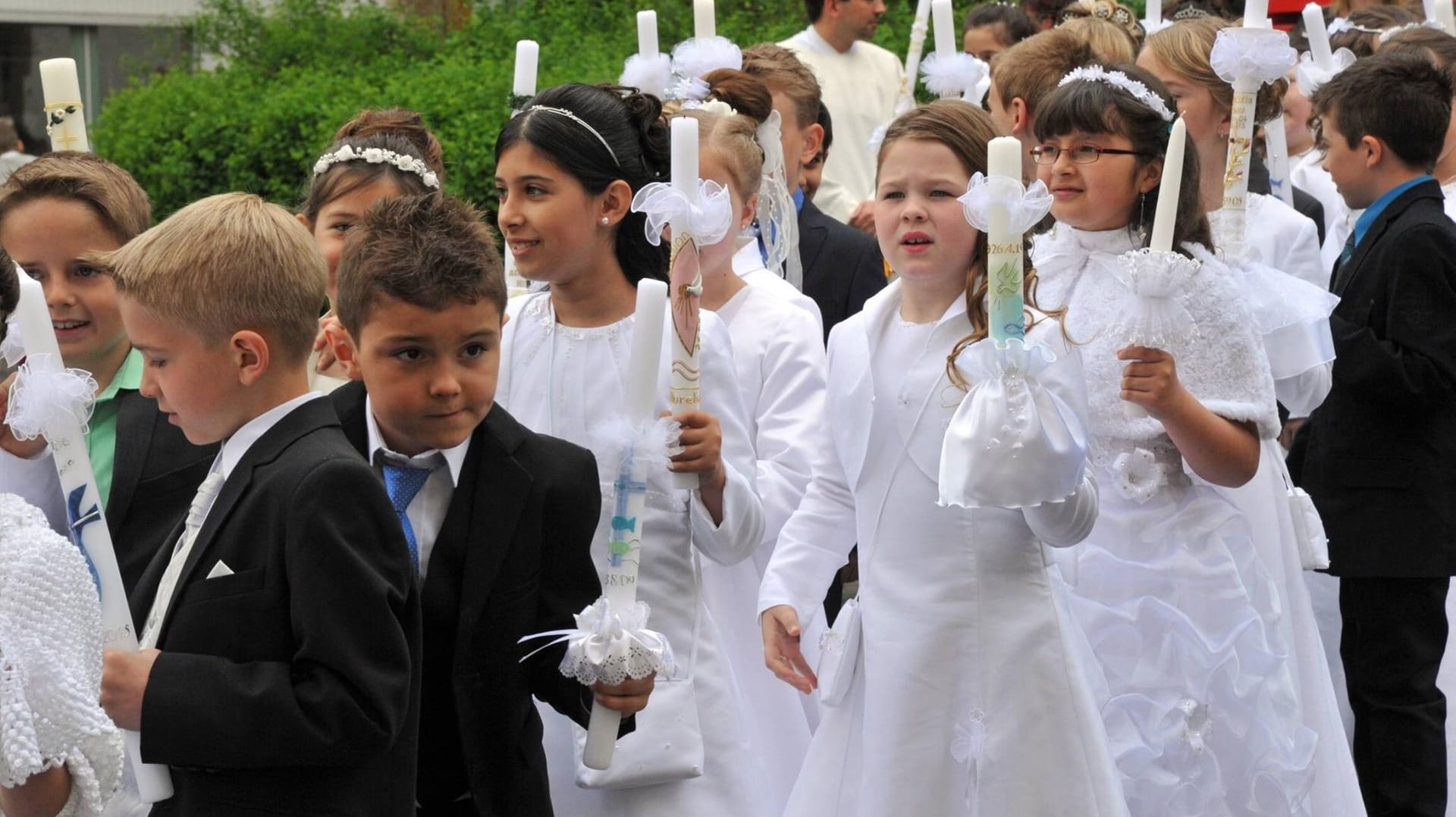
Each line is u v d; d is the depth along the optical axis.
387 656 4.32
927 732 5.95
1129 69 6.94
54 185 6.08
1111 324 6.73
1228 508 6.80
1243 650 6.65
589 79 18.02
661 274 6.50
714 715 6.18
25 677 4.01
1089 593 6.74
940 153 6.03
